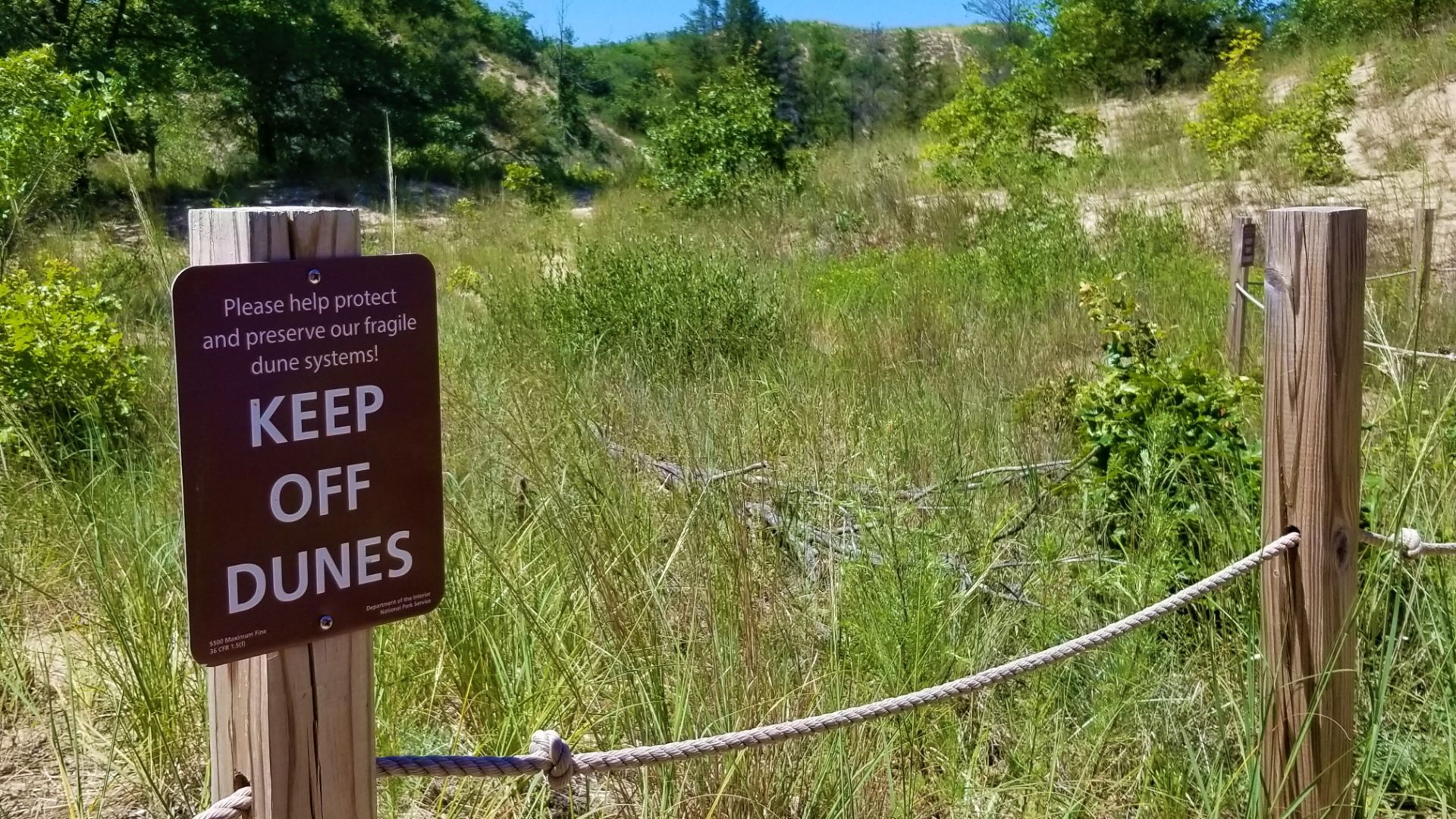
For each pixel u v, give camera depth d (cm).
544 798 287
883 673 340
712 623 329
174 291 150
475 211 1838
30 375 495
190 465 153
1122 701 330
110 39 2133
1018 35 5075
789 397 610
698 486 431
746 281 902
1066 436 603
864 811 302
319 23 2408
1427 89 1697
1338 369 274
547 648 322
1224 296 953
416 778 309
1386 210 1234
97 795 295
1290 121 1553
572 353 762
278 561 162
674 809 282
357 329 165
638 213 1712
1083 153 1759
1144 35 2591
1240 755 324
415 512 172
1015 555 435
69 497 393
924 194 1647
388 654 329
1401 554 305
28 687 338
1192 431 439
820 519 442
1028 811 305
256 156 2344
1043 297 1031
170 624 320
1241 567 276
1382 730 329
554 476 429
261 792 169
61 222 1261
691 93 4319
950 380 711
